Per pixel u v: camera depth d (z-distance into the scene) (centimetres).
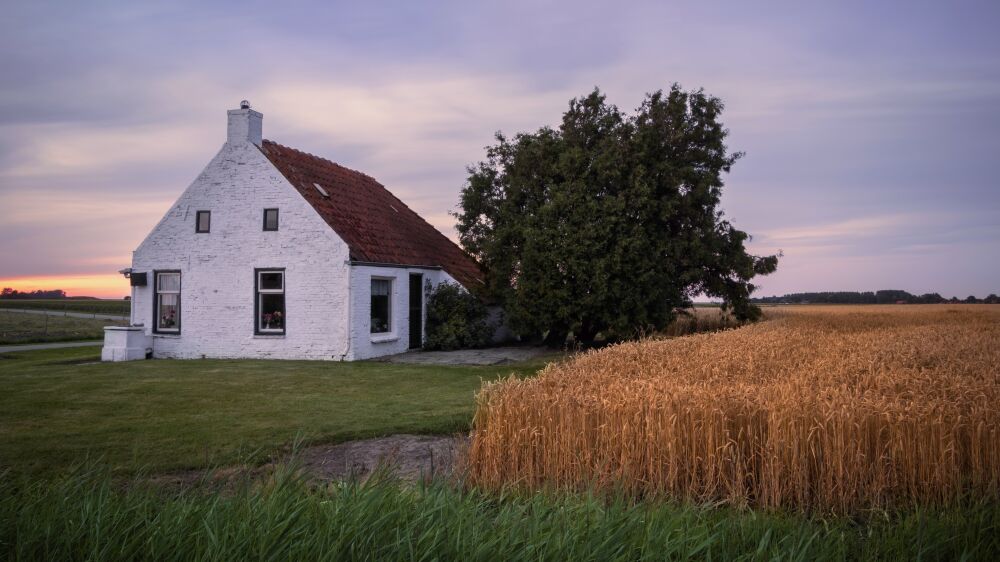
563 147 2252
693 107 2402
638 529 437
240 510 420
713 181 2292
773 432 608
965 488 611
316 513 421
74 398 1222
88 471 531
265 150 2088
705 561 425
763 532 492
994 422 600
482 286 2631
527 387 734
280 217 2014
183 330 2094
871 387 829
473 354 2117
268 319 2034
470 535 400
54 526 395
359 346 1962
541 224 2178
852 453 600
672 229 2364
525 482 661
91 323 4378
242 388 1366
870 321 3197
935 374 859
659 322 2272
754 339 1404
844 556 457
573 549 390
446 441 886
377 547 381
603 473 629
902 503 598
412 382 1475
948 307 6322
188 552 376
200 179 2088
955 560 457
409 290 2239
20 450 816
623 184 2173
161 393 1290
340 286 1948
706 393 673
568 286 2123
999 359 1091
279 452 826
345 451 834
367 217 2295
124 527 399
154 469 734
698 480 630
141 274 2122
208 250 2077
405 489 502
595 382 773
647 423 638
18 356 2231
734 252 2447
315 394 1293
